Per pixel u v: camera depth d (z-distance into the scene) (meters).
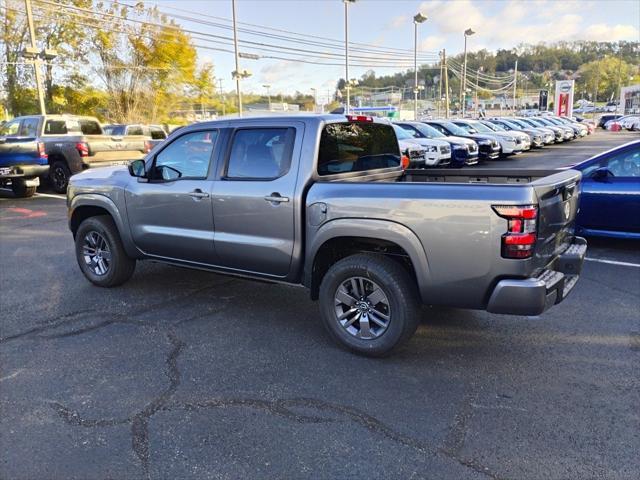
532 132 26.20
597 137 36.22
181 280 5.99
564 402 3.30
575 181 4.09
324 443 2.92
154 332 4.50
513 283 3.33
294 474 2.66
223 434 3.01
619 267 6.28
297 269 4.24
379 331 3.91
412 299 3.77
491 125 25.14
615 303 5.04
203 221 4.69
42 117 13.76
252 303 5.22
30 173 12.40
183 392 3.49
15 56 35.09
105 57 39.22
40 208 11.45
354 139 4.58
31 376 3.72
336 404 3.32
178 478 2.64
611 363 3.81
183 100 44.81
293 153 4.15
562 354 3.98
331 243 4.09
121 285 5.79
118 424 3.12
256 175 4.35
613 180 6.91
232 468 2.71
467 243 3.42
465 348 4.11
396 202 3.62
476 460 2.75
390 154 5.15
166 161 4.98
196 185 4.67
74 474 2.68
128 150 14.14
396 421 3.12
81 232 5.74
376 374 3.72
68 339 4.36
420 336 4.34
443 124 20.30
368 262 3.81
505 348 4.10
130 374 3.74
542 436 2.95
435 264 3.54
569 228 4.12
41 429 3.08
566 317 4.71
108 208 5.41
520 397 3.37
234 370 3.80
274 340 4.32
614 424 3.05
